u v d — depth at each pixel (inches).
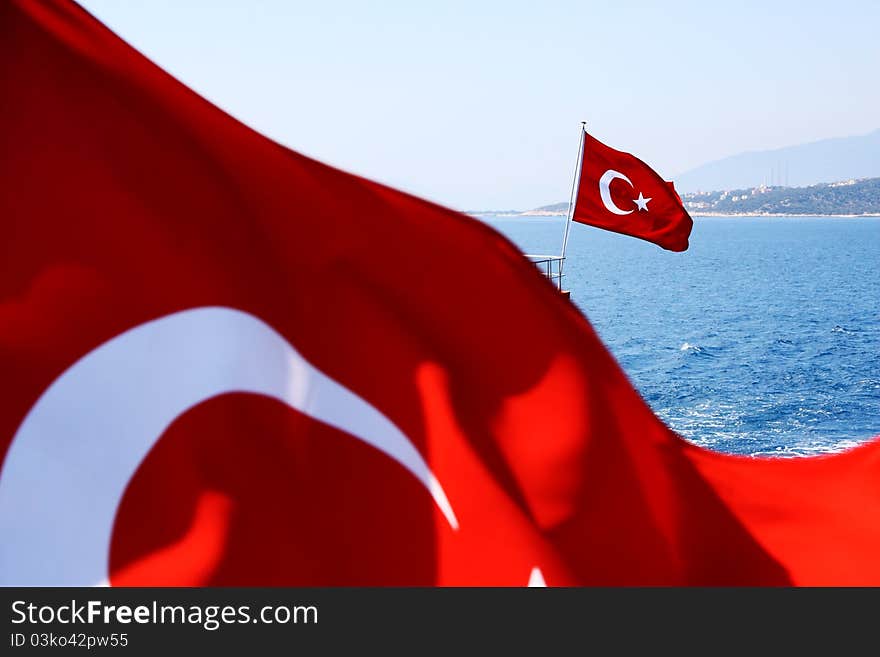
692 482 207.9
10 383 134.3
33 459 134.3
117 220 143.3
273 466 150.6
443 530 161.2
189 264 147.6
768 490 217.5
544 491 186.9
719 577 203.6
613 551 190.2
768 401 2449.6
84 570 135.1
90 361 138.3
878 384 2623.0
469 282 186.1
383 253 176.6
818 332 3722.9
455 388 179.2
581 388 193.0
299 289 162.6
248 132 165.2
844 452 223.3
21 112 141.9
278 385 154.5
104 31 151.5
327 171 173.0
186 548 140.3
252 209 160.7
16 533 132.6
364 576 158.4
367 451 161.6
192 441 144.4
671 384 2704.2
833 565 208.4
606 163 874.1
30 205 139.5
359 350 166.1
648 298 5211.6
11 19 143.8
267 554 145.5
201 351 146.9
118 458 138.3
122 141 146.9
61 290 138.2
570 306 203.5
